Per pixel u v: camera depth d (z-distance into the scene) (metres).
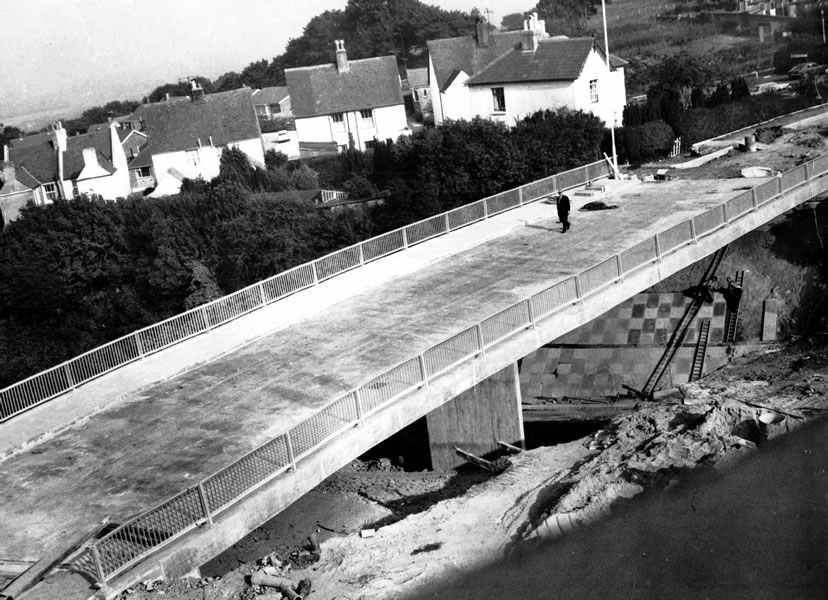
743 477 17.06
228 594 15.55
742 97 56.72
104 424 21.44
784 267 34.16
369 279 30.17
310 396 21.38
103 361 24.39
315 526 21.84
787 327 32.16
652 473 17.69
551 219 35.91
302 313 27.53
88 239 45.22
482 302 26.48
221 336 26.38
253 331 26.38
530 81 56.91
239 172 63.03
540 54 58.22
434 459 26.92
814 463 17.09
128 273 45.47
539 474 20.05
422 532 17.66
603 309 26.19
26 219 46.12
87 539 15.84
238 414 20.98
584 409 31.08
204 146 75.44
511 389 25.28
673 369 31.73
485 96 59.91
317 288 29.94
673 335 33.25
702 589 14.09
